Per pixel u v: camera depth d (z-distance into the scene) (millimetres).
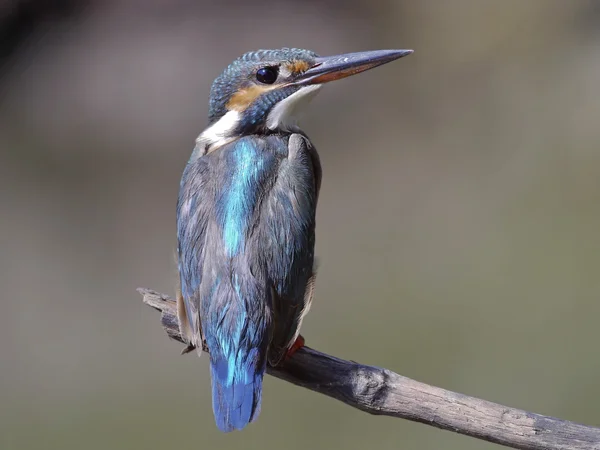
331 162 17453
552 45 19172
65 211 16969
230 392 5477
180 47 20016
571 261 13133
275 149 6406
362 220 15523
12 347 13281
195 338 5848
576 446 5285
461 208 15312
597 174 15430
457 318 12320
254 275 5711
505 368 11133
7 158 18547
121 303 14438
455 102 18578
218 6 20797
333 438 10500
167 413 11508
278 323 5750
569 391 10695
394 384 5609
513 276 13125
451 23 19938
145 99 19281
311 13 20672
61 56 20438
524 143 16781
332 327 12477
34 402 12188
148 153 18266
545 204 14859
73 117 19250
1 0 20375
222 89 7023
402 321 12453
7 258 15578
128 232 16359
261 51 7066
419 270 13758
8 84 20109
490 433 5422
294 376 5770
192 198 6172
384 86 19328
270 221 5938
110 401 11945
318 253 14672
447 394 5535
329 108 18938
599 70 18125
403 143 17641
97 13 21016
